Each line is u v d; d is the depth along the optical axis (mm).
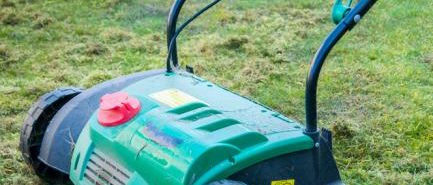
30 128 1949
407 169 2186
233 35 3314
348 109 2576
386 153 2258
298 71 2922
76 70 2912
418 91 2715
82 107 1937
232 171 1580
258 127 1662
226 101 1757
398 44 3244
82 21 3631
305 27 3541
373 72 2877
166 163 1576
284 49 3201
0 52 3061
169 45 1895
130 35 3373
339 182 1728
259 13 3781
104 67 2959
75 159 1776
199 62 2979
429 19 3639
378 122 2447
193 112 1663
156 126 1641
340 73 2873
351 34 3398
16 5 3822
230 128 1614
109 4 3918
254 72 2875
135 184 1627
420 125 2418
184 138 1586
